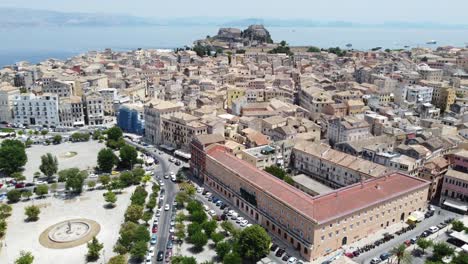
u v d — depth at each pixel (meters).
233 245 172.75
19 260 161.00
